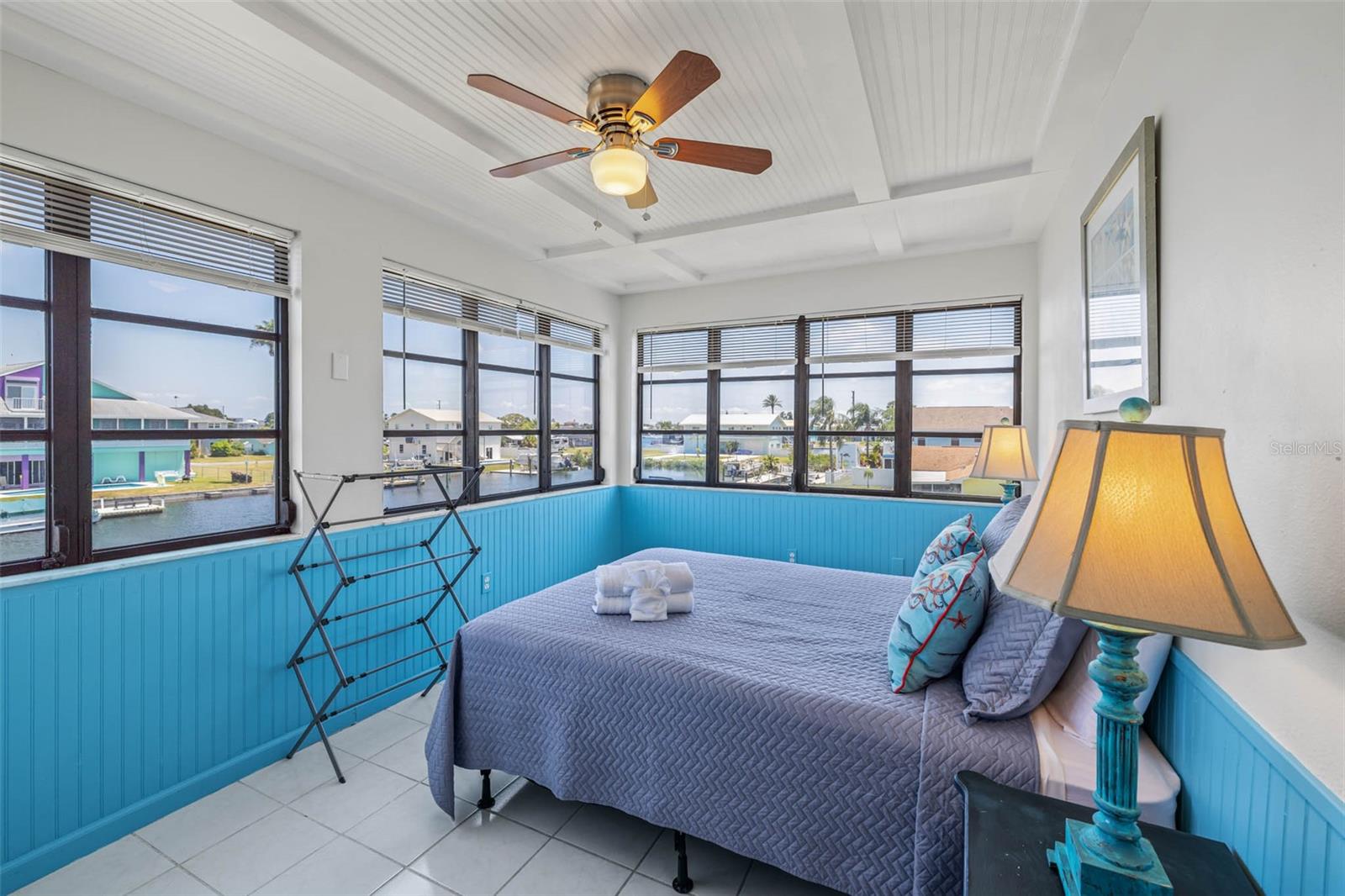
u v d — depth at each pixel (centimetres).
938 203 309
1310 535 92
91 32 179
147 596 215
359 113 227
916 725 154
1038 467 362
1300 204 95
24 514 194
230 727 238
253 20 171
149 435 225
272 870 188
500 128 244
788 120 238
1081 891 87
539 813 216
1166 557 77
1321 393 89
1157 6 158
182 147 225
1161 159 155
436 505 347
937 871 139
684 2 172
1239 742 111
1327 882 85
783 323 461
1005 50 191
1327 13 88
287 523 268
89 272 209
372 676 298
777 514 456
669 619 232
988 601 180
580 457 487
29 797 185
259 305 261
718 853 196
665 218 343
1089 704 146
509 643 213
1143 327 162
